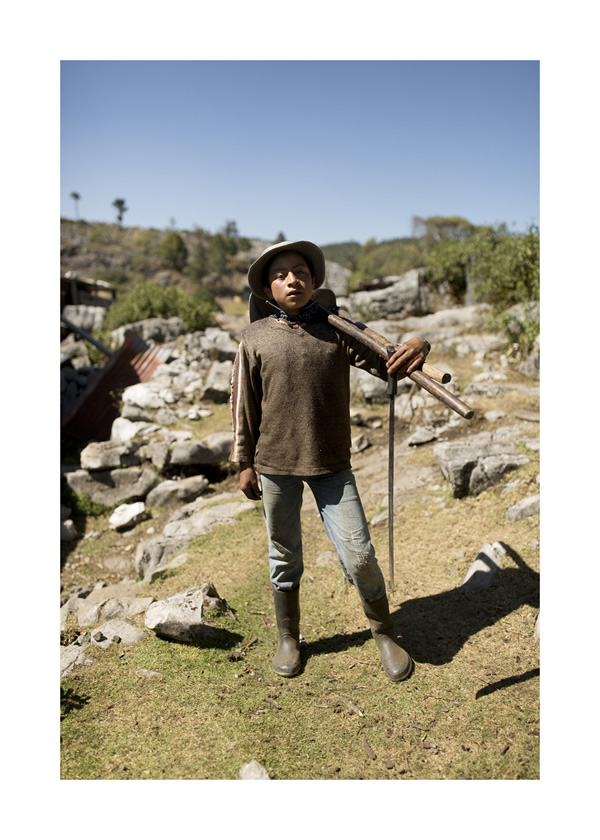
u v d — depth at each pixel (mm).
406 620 3029
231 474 6164
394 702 2432
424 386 2299
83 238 88375
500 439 4816
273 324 2514
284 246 2422
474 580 3209
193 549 4215
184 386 7941
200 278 86062
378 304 11328
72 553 5000
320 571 3715
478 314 9016
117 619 3164
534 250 7566
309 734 2293
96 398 7875
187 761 2180
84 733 2338
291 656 2715
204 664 2770
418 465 5016
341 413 2523
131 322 11594
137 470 5922
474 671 2570
